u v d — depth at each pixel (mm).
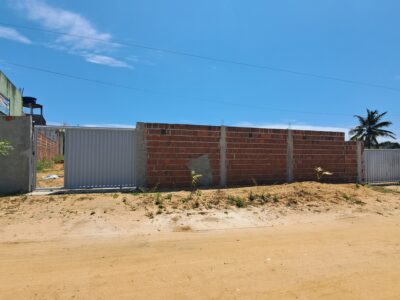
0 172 9734
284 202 9516
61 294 3805
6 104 18625
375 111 47906
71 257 5164
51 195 9383
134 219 7469
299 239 6453
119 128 10766
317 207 9375
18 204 8172
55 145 26031
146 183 11039
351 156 14906
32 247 5660
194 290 3957
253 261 5047
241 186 12188
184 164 11547
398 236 6812
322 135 14164
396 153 16234
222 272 4559
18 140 9844
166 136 11328
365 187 12805
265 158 12883
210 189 11281
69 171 10234
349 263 5035
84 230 6703
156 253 5422
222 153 12125
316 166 13977
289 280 4312
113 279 4270
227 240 6312
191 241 6207
